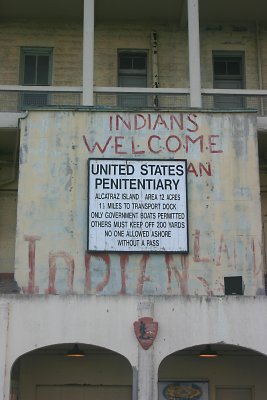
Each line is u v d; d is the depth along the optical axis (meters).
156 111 16.84
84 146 16.55
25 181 16.23
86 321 14.56
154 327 14.49
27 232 15.91
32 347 14.38
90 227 15.97
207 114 16.88
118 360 18.14
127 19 21.70
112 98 20.09
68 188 16.27
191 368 18.14
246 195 16.39
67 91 18.42
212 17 21.70
